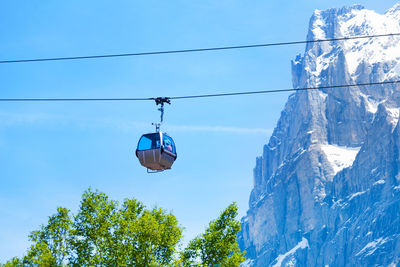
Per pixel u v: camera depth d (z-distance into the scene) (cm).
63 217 5491
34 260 5234
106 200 5666
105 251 5372
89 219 5441
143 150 4106
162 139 4125
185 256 5731
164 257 5522
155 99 3606
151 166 4175
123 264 5288
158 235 5406
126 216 5591
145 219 5462
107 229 5444
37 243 5350
